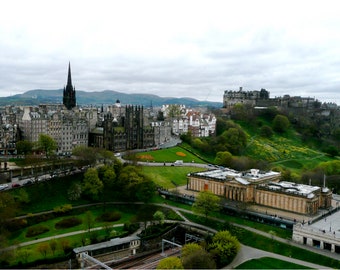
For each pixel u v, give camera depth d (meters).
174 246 190.00
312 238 181.62
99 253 171.25
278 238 190.88
